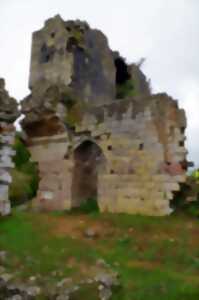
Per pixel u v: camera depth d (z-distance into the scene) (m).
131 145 17.44
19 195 21.52
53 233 12.94
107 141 18.33
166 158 16.58
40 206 20.20
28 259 9.55
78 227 14.39
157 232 13.61
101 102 26.47
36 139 21.31
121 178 17.47
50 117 20.08
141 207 16.56
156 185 16.34
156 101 17.09
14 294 7.92
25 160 23.66
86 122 19.34
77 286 8.12
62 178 19.73
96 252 11.25
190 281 9.17
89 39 26.56
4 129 13.68
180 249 11.74
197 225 14.20
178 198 16.53
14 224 12.98
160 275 9.66
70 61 24.30
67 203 19.23
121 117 18.02
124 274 9.58
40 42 26.19
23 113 21.33
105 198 17.86
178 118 17.22
